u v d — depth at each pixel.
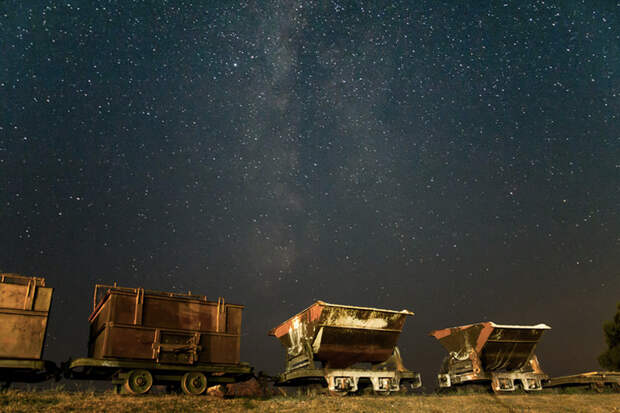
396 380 17.69
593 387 19.89
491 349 20.62
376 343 18.25
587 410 14.02
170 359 13.91
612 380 19.98
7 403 10.75
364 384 18.48
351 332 17.62
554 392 20.41
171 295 14.69
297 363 17.83
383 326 18.12
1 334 12.16
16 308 12.49
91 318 15.60
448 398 16.44
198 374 14.28
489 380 20.22
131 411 10.85
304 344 17.45
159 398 12.71
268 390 16.98
